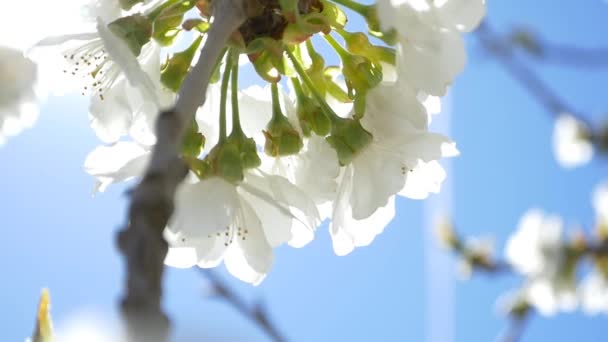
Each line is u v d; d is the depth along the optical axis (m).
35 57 0.37
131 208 0.23
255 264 0.36
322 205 0.37
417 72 0.35
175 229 0.34
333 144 0.36
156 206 0.23
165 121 0.25
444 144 0.37
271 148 0.36
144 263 0.23
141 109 0.36
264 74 0.35
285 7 0.34
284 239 0.36
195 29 0.36
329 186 0.36
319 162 0.36
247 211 0.36
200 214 0.34
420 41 0.34
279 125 0.36
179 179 0.25
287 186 0.36
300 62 0.37
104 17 0.36
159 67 0.36
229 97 0.37
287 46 0.36
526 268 0.77
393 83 0.36
